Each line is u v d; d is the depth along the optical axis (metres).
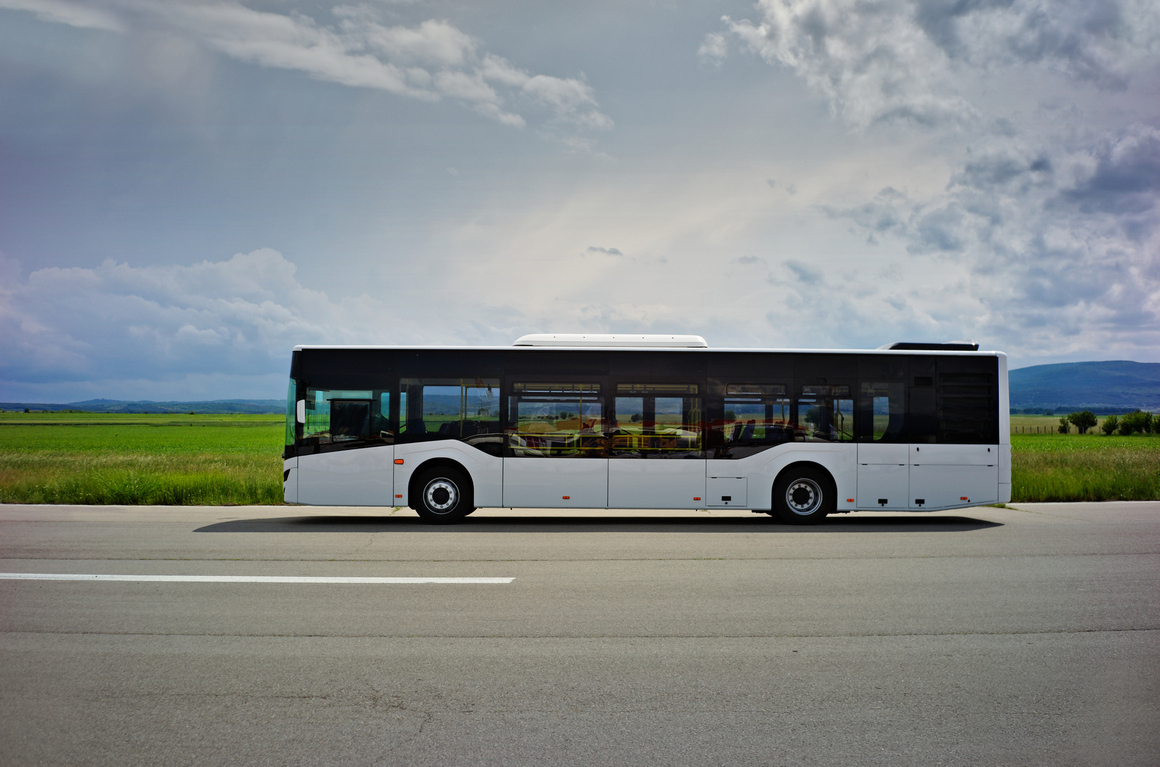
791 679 4.94
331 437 13.41
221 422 134.00
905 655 5.48
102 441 61.44
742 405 13.42
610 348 13.48
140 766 3.65
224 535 11.52
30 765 3.66
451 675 4.98
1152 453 35.78
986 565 9.16
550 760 3.71
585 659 5.34
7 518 13.72
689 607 6.91
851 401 13.48
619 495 13.27
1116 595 7.48
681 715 4.31
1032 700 4.59
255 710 4.36
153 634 5.93
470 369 13.45
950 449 13.50
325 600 7.12
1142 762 3.75
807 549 10.41
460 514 13.31
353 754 3.78
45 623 6.25
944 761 3.74
